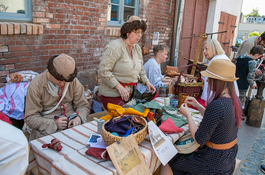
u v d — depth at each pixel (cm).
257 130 395
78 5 364
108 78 244
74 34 371
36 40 320
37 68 331
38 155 160
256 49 377
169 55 664
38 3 311
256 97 404
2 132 106
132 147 150
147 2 514
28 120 204
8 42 288
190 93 301
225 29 1020
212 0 838
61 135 183
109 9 450
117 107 189
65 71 191
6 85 271
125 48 249
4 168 105
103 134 155
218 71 164
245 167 285
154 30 565
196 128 174
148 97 300
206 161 172
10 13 298
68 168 138
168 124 194
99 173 133
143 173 147
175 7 616
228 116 158
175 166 191
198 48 467
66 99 230
